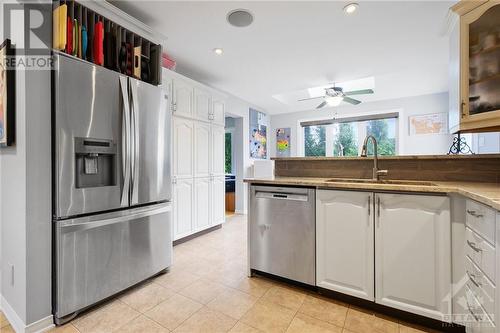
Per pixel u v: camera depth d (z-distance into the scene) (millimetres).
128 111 1955
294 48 2924
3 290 1728
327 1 2072
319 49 2947
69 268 1626
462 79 1865
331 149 5949
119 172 1918
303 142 6281
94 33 1890
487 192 1271
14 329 1562
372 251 1675
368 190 1682
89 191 1731
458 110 1945
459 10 1858
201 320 1645
